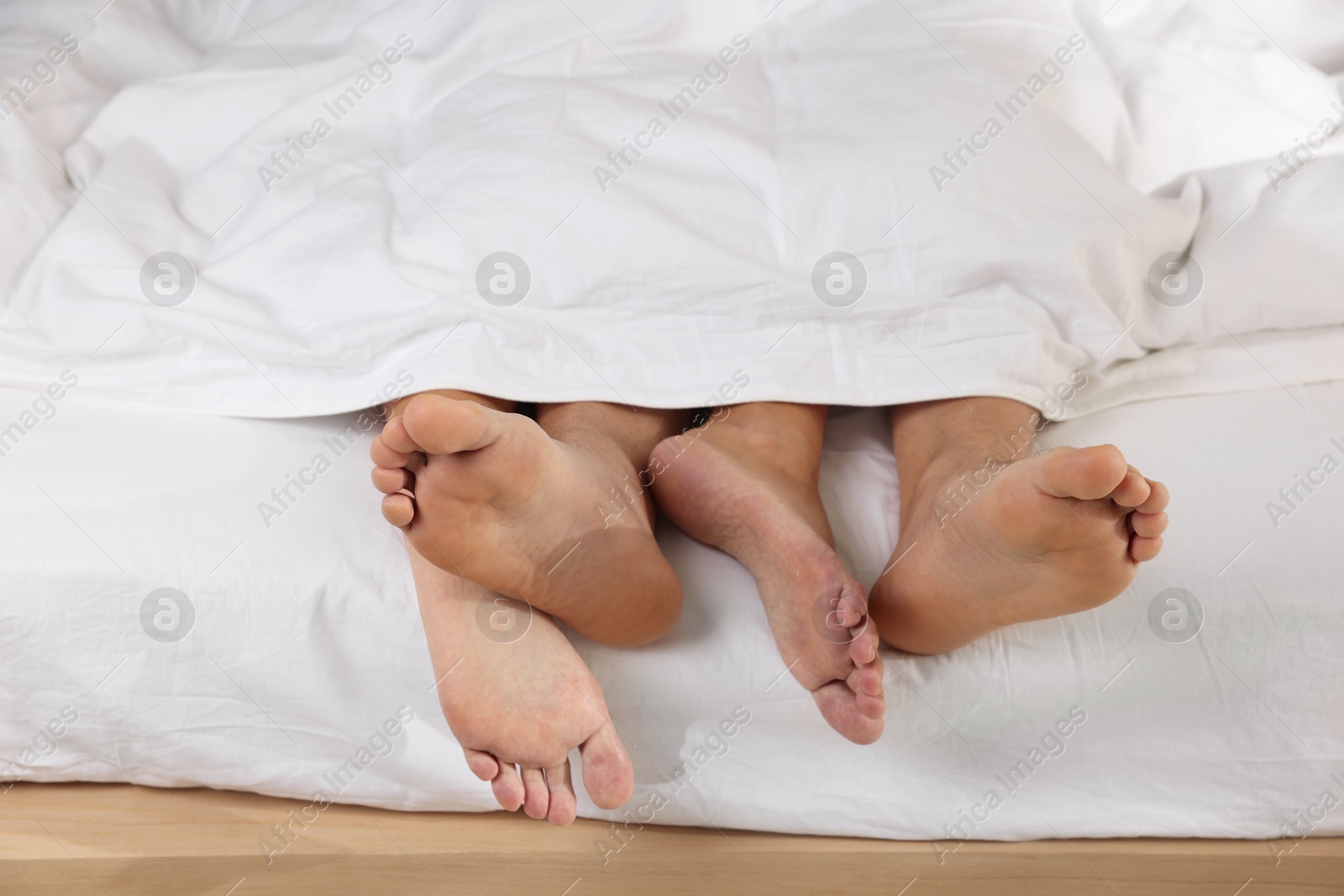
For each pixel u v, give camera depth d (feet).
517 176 3.30
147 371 3.12
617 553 2.56
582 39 4.01
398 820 2.99
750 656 2.81
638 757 2.88
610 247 3.17
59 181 3.87
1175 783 2.94
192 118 4.15
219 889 2.93
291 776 2.93
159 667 2.78
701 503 2.84
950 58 3.63
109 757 2.92
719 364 3.10
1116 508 2.22
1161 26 4.37
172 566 2.72
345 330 3.12
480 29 4.03
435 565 2.56
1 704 2.82
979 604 2.56
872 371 3.08
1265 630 2.82
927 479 2.87
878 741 2.88
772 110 3.70
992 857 2.98
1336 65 4.45
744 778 2.91
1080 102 3.85
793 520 2.69
